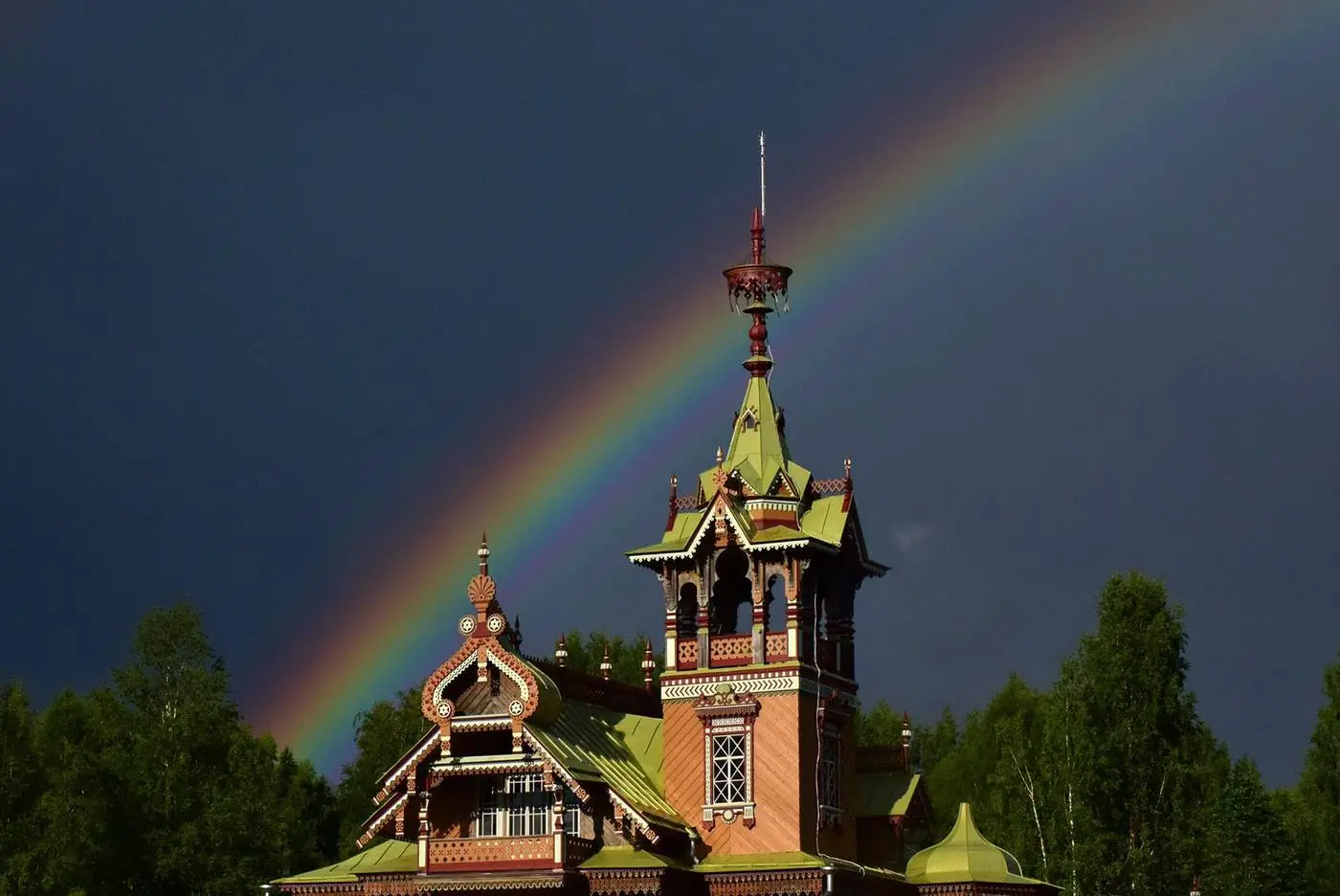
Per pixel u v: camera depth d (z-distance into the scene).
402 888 80.62
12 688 117.25
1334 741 130.88
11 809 107.94
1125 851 110.12
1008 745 119.69
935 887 85.19
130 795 112.00
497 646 79.81
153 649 126.50
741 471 84.50
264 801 120.88
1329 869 125.44
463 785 81.94
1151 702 113.00
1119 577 116.38
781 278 88.88
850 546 86.00
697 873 79.38
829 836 82.62
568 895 78.38
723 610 87.50
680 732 82.75
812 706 82.31
